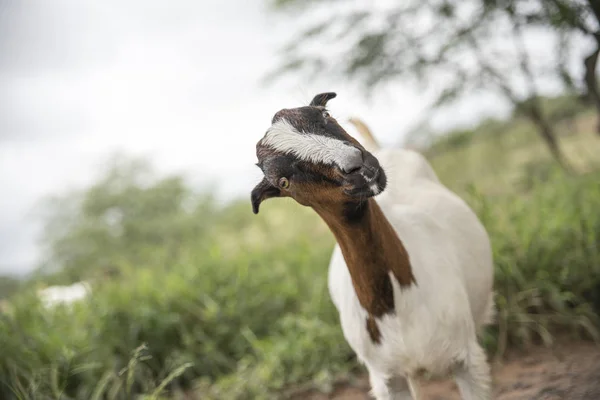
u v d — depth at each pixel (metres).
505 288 4.90
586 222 5.23
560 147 9.11
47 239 13.58
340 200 2.62
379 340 3.09
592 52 5.06
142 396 4.62
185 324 5.85
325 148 2.53
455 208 3.80
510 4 5.73
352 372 5.18
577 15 4.91
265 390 4.95
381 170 2.56
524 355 4.67
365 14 8.05
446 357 3.13
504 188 8.49
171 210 13.81
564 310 4.70
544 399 3.76
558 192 6.13
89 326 5.72
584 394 3.67
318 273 6.39
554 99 9.49
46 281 9.41
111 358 5.35
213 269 6.52
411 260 3.08
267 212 11.02
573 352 4.51
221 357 5.55
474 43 7.66
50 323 5.76
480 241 3.78
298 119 2.67
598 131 5.74
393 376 3.23
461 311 3.14
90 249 12.77
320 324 5.34
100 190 14.02
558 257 5.04
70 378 5.14
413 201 3.76
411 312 3.01
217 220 12.79
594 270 4.87
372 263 2.89
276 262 6.88
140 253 10.82
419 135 8.61
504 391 4.11
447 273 3.18
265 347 5.30
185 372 5.48
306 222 9.66
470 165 9.63
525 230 5.32
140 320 5.70
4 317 5.64
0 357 5.08
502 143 9.70
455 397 4.31
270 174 2.64
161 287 6.34
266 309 5.98
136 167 14.62
